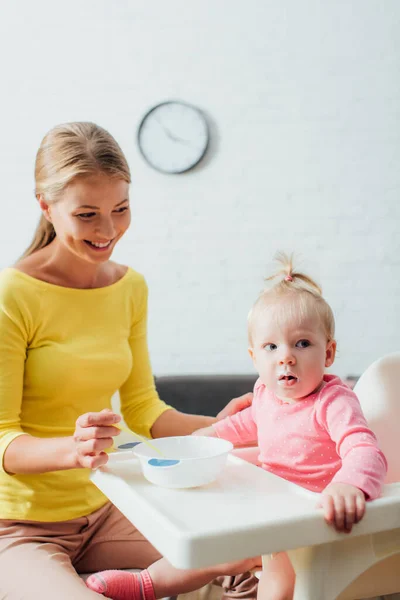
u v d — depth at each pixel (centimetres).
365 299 299
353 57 295
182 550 70
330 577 82
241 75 294
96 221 121
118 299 141
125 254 296
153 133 292
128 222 128
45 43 290
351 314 299
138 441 134
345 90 295
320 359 116
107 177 119
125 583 108
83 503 127
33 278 130
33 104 291
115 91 292
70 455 105
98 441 100
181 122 291
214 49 292
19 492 123
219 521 76
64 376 128
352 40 294
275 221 297
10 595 106
